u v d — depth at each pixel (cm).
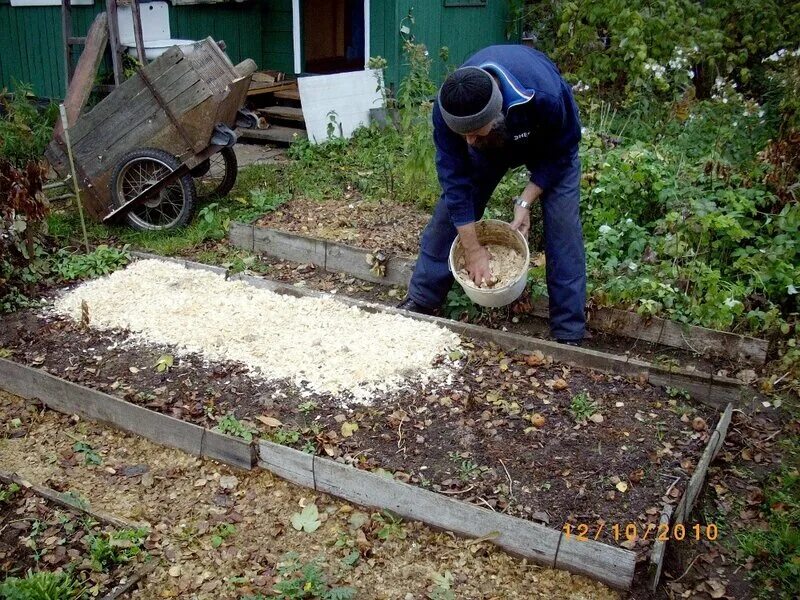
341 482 360
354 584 318
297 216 672
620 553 306
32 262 578
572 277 462
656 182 586
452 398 421
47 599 299
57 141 668
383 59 901
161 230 664
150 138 647
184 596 312
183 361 461
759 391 448
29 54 1086
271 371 446
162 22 975
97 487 377
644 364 435
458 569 324
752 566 329
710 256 550
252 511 360
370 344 468
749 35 1013
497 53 407
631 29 874
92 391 421
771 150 617
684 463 371
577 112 431
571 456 376
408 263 559
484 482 360
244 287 549
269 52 1101
